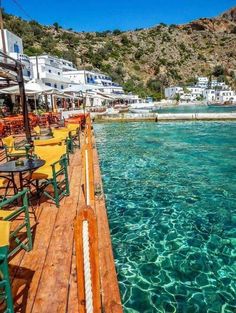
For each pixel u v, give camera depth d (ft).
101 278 11.53
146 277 15.06
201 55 552.00
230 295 13.73
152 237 19.31
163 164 39.04
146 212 23.34
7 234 8.39
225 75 512.22
